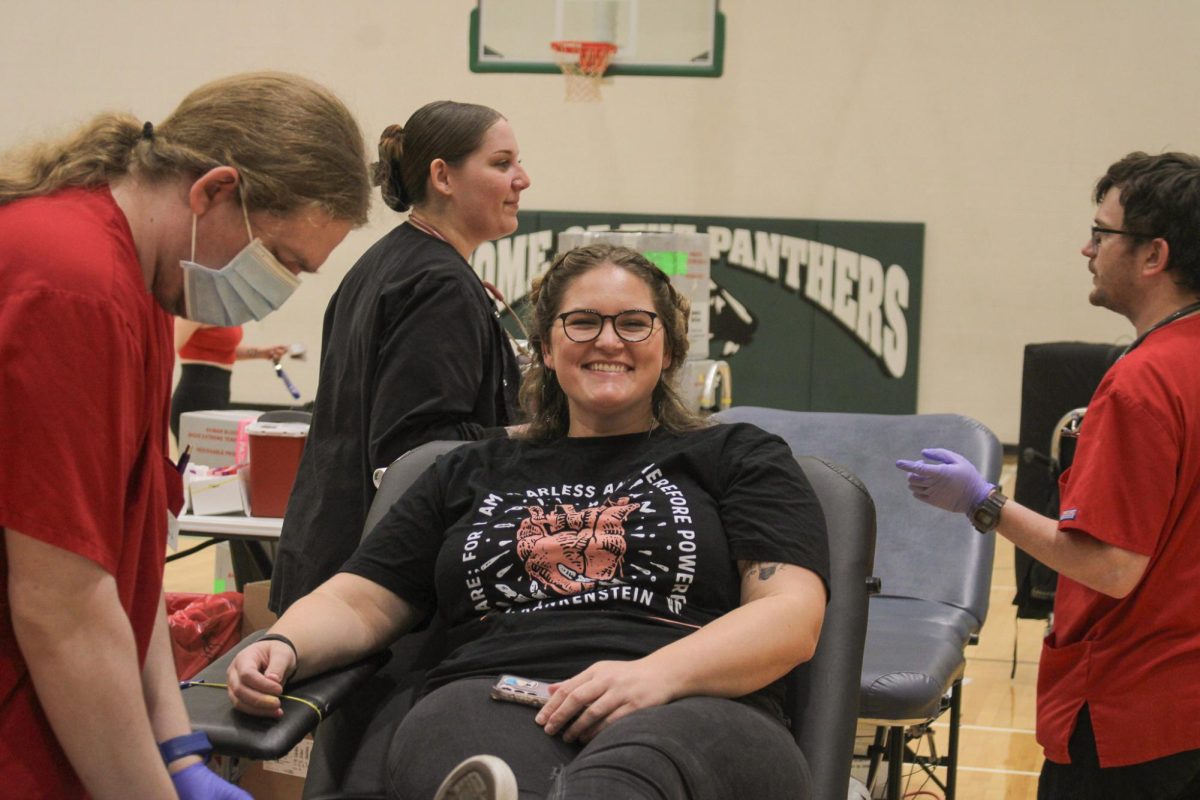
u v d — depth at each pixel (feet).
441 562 6.18
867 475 9.26
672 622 5.79
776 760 5.16
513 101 29.30
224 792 4.63
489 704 5.45
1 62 31.24
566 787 4.61
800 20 27.96
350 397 7.72
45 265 3.90
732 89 28.40
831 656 6.02
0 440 3.84
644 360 6.31
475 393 7.51
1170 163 6.43
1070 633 6.50
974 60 27.30
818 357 28.40
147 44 30.68
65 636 3.95
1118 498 5.99
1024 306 27.48
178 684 5.01
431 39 29.50
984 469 8.96
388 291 7.50
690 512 6.00
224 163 4.25
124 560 4.32
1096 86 26.78
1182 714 6.09
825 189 28.22
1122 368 6.18
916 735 8.68
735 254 28.60
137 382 4.17
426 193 8.16
